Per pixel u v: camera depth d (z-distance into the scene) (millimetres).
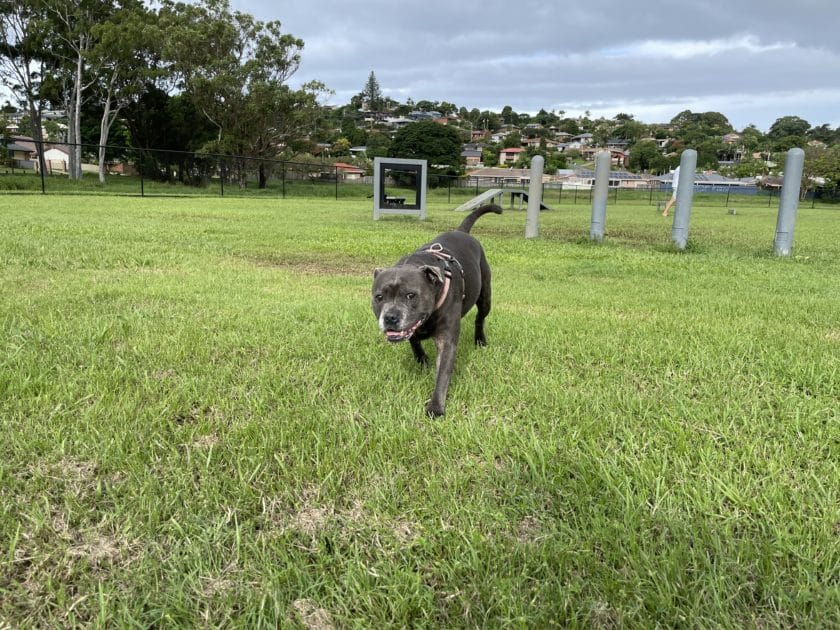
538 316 5438
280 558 1979
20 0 40344
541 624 1701
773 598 1804
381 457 2637
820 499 2303
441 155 81812
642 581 1846
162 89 49875
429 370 3865
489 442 2783
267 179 45750
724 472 2488
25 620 1717
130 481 2377
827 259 10484
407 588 1843
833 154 65062
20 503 2232
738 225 20375
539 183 13281
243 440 2750
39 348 3949
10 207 16781
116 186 33375
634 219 22938
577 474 2498
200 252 9164
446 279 3367
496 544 2043
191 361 3834
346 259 9398
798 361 3910
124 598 1792
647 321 5262
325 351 4160
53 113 63594
